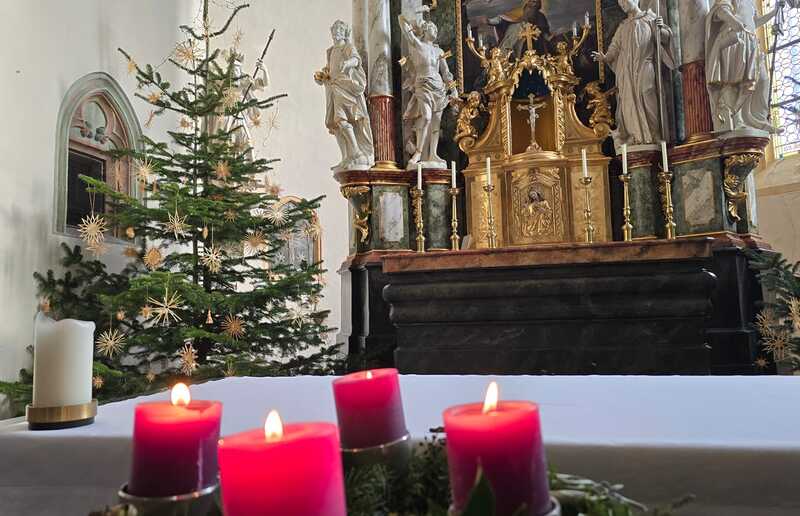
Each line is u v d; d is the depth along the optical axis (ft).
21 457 3.83
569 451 3.15
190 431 2.37
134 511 2.21
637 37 21.18
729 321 18.72
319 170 34.65
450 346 15.67
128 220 16.44
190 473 2.36
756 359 18.48
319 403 4.83
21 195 15.53
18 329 15.19
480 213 23.44
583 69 23.57
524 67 23.36
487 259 15.30
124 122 20.33
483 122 24.31
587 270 14.76
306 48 35.24
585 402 4.47
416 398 4.86
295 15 35.12
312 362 18.60
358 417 2.69
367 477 2.51
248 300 16.49
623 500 2.34
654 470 3.05
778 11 22.07
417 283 15.99
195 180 18.01
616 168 22.56
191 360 14.74
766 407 4.10
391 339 21.15
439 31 25.07
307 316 18.10
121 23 20.16
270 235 18.61
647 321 14.40
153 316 15.87
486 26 24.43
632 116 21.26
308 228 18.92
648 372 14.15
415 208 23.26
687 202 20.57
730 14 19.74
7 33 15.17
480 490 1.65
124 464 3.74
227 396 5.39
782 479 2.90
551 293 14.88
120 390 14.67
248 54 33.12
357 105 22.94
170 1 23.22
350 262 22.84
